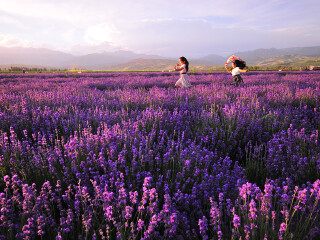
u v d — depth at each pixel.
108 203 1.92
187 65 10.18
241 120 4.37
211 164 3.04
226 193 2.29
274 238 1.65
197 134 4.00
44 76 21.06
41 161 2.66
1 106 5.72
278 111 5.03
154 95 6.96
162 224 1.98
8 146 2.97
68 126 4.17
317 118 4.81
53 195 2.07
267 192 1.76
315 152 2.96
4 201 1.76
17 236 1.61
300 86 9.73
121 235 1.71
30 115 5.11
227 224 1.99
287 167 2.86
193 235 1.90
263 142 3.86
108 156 2.79
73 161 2.55
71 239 1.80
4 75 21.61
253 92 7.73
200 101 6.41
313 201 1.90
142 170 2.74
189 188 2.46
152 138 3.47
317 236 1.67
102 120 4.67
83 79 16.02
